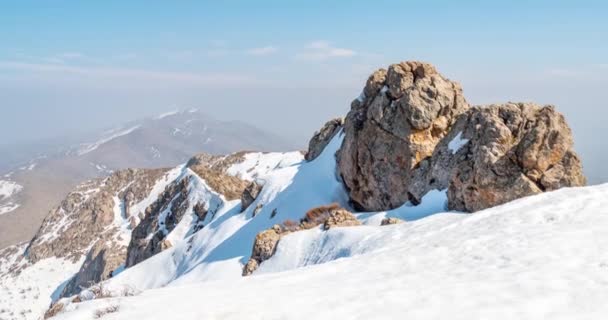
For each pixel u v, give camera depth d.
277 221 63.19
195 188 107.69
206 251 65.31
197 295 15.95
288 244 37.31
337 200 61.53
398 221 37.12
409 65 53.84
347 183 60.03
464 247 20.09
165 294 16.61
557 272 14.18
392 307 12.51
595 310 10.93
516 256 16.89
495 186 35.66
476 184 36.94
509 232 21.33
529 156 35.28
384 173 52.12
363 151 55.25
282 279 18.61
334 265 21.00
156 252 95.56
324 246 33.69
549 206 25.41
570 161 35.22
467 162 38.94
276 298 14.51
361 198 57.16
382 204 53.34
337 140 73.44
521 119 38.47
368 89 59.56
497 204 35.44
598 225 20.14
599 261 14.88
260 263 39.44
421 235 26.27
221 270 45.59
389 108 52.69
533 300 11.92
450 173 41.41
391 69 53.91
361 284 15.88
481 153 37.22
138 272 70.88
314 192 64.88
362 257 22.33
